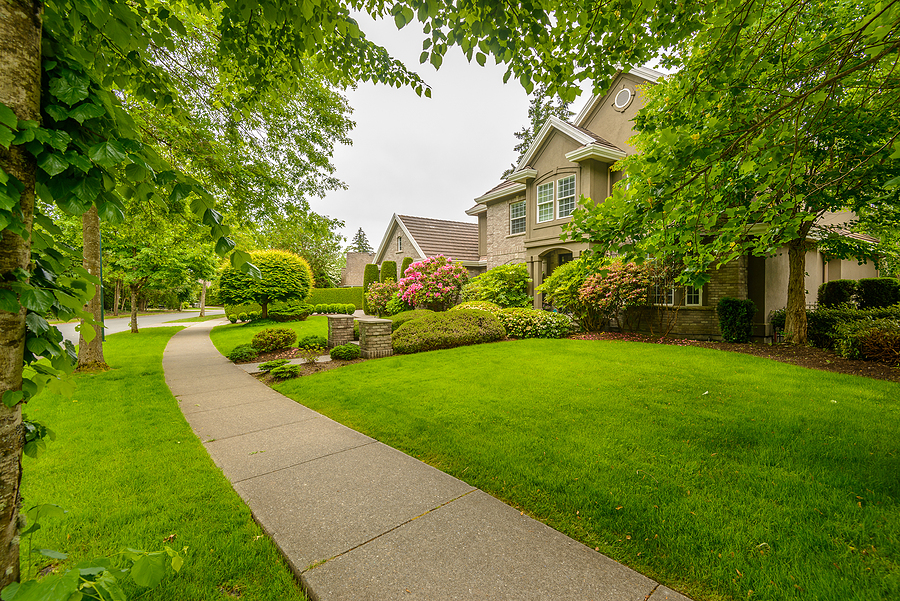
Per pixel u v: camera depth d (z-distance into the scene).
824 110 3.04
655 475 2.98
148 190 1.42
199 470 3.22
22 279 1.08
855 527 2.29
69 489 2.86
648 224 3.09
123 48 1.86
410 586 1.93
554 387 5.46
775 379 5.58
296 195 8.38
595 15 2.93
